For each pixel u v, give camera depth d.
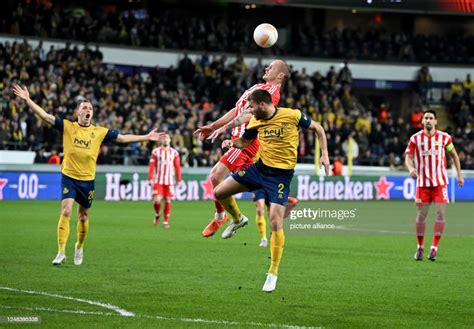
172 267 16.12
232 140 13.20
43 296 12.21
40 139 40.50
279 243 12.73
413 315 11.37
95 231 24.48
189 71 50.91
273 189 12.86
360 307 11.93
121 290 12.98
